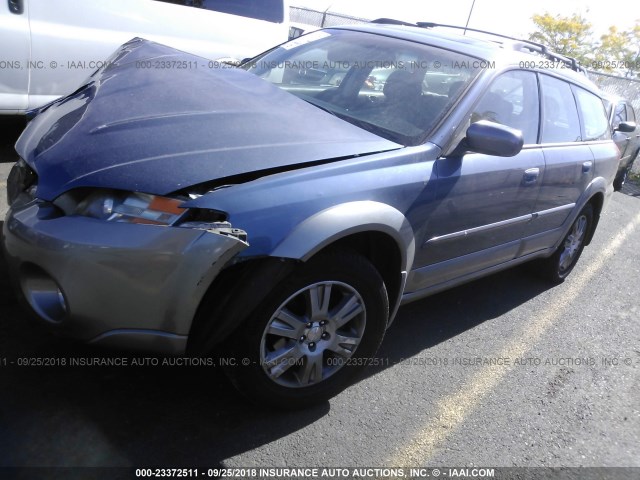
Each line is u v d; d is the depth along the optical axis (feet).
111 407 8.09
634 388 11.57
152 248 6.72
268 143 8.00
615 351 13.02
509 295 14.89
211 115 8.45
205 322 7.25
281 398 8.32
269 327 7.73
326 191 7.79
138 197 6.96
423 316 12.76
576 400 10.74
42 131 8.64
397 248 8.92
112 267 6.75
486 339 12.34
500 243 11.78
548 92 12.86
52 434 7.47
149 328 7.02
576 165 13.46
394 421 9.13
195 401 8.51
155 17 17.93
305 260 7.43
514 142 9.21
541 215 12.80
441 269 10.36
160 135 7.80
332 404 9.20
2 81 15.55
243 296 7.20
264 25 20.99
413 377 10.39
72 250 6.76
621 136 23.09
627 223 26.21
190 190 7.06
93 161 7.33
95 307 6.92
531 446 9.24
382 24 13.67
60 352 8.93
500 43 12.80
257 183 7.35
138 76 9.60
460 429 9.28
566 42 76.54
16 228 7.22
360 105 10.44
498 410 9.97
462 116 9.91
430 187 9.17
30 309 7.41
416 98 10.30
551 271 15.76
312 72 11.58
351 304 8.52
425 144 9.45
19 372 8.39
